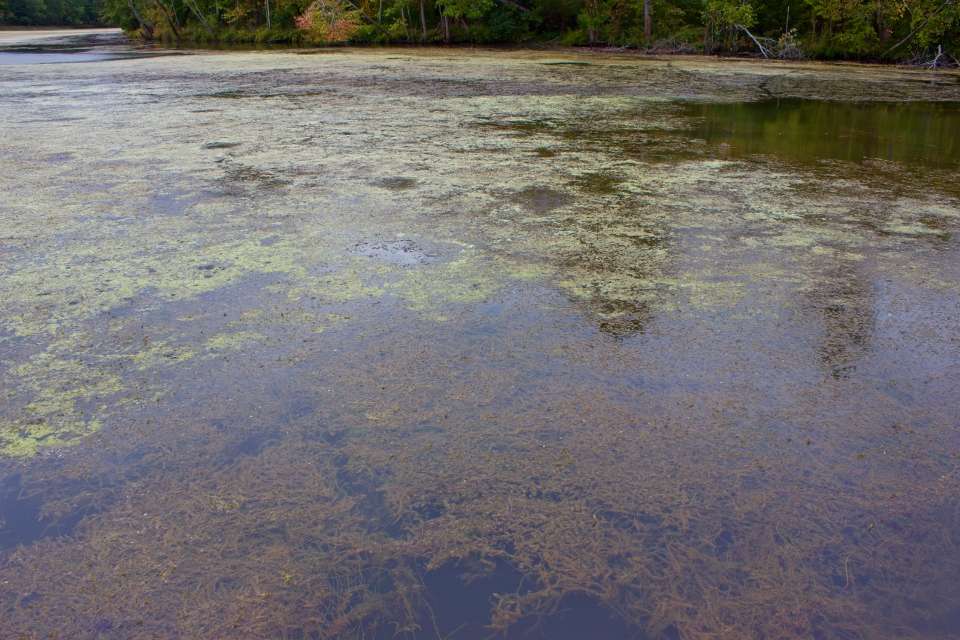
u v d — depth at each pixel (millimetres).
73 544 1702
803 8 20000
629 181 5020
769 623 1494
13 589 1576
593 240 3748
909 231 3969
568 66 15000
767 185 4992
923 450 2061
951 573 1632
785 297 3062
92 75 13203
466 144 6270
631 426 2158
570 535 1733
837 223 4105
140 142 6281
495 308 2939
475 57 17812
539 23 24219
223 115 7926
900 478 1941
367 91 10305
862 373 2459
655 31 21625
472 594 1562
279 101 9188
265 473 1952
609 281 3225
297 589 1576
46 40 29812
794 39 18938
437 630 1465
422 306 2949
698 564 1646
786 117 8336
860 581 1605
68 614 1513
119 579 1603
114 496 1865
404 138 6543
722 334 2732
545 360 2535
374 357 2545
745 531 1748
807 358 2557
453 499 1855
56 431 2129
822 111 8914
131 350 2588
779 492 1883
